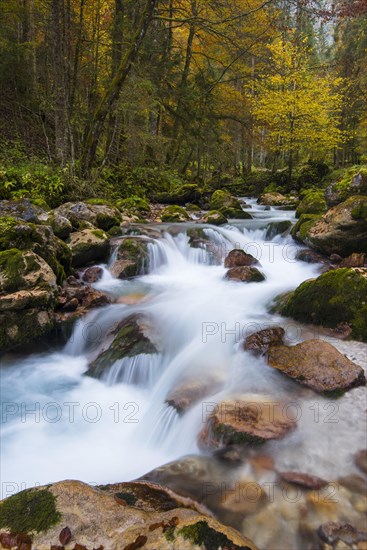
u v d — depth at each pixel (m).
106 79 14.84
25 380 4.93
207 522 2.17
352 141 23.91
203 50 20.34
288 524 2.36
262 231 9.80
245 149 28.16
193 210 13.70
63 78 11.81
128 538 2.11
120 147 16.12
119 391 4.65
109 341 5.38
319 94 17.41
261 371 4.05
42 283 5.59
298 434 3.09
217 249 8.55
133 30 14.61
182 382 4.21
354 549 2.17
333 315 4.80
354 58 20.86
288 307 5.36
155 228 9.50
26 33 17.30
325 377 3.69
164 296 6.59
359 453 2.89
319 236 7.38
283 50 16.80
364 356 4.14
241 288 6.69
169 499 2.60
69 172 11.43
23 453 3.75
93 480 3.38
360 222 6.79
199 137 18.42
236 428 3.10
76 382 4.89
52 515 2.27
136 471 3.42
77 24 15.47
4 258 5.55
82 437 3.95
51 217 7.72
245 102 19.19
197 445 3.27
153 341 5.06
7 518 2.29
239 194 19.59
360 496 2.52
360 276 4.85
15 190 9.88
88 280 7.18
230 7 12.82
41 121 14.67
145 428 3.92
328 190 8.75
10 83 15.26
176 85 17.39
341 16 12.05
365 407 3.37
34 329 5.35
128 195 13.91
